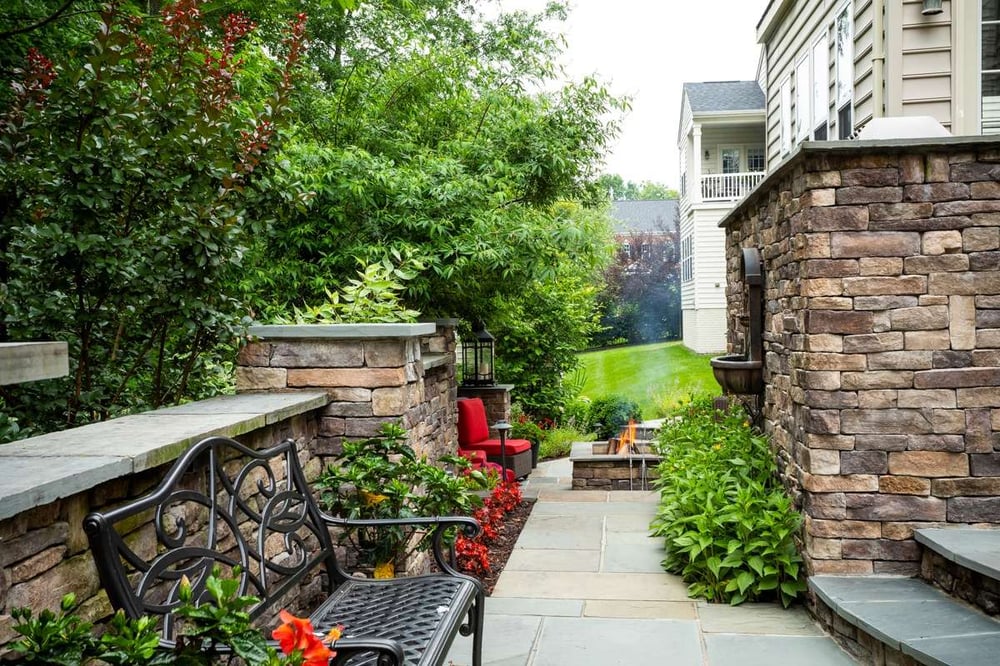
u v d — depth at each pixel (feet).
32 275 11.15
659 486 26.32
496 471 23.15
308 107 26.30
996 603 10.77
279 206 13.69
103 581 6.17
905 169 12.79
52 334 11.53
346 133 26.27
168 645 6.03
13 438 10.66
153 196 11.78
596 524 20.81
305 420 13.14
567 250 25.26
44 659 4.93
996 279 12.65
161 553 8.54
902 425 12.88
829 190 12.94
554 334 40.88
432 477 12.09
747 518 14.55
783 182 14.93
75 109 10.94
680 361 69.87
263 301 21.33
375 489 11.82
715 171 73.00
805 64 34.19
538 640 12.61
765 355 17.72
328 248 22.80
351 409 13.62
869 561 13.00
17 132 10.91
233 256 12.25
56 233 10.47
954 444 12.76
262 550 8.66
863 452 12.97
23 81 11.54
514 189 26.17
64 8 13.44
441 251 22.35
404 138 26.50
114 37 11.12
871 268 12.89
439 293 24.90
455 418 22.95
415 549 12.02
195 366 13.97
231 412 10.64
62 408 11.76
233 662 9.17
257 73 22.79
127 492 7.97
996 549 11.37
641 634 12.85
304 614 12.42
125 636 5.19
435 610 8.91
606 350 91.91
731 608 14.11
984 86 22.27
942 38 22.02
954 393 12.76
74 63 12.03
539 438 34.19
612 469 26.81
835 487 13.05
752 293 17.78
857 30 25.90
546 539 19.33
